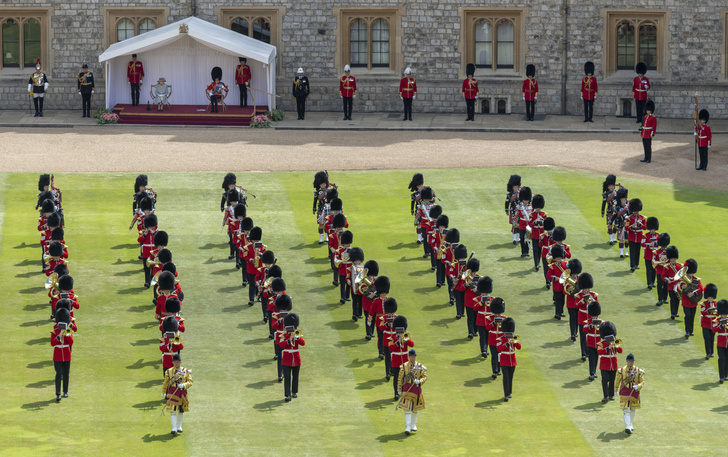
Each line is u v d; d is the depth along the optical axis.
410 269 45.03
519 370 36.88
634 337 39.50
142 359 36.81
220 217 50.84
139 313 40.53
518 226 46.53
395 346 34.41
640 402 34.72
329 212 45.47
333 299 42.31
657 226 43.22
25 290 42.09
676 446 31.73
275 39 74.75
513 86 74.69
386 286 37.12
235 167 58.62
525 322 40.59
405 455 30.77
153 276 41.34
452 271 41.16
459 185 55.72
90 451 30.53
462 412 33.66
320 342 38.59
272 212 51.38
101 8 74.56
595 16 73.81
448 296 42.66
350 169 58.69
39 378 35.25
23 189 54.00
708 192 54.97
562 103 74.88
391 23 74.44
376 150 63.19
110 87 72.75
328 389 35.12
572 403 34.50
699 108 74.25
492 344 35.75
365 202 53.12
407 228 49.69
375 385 35.47
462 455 30.84
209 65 73.75
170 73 73.81
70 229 48.81
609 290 43.47
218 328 39.66
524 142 65.69
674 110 74.50
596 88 72.06
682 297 39.34
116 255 46.09
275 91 74.94
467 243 47.97
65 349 33.62
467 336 39.28
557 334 39.66
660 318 41.06
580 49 74.25
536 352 38.22
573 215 51.38
